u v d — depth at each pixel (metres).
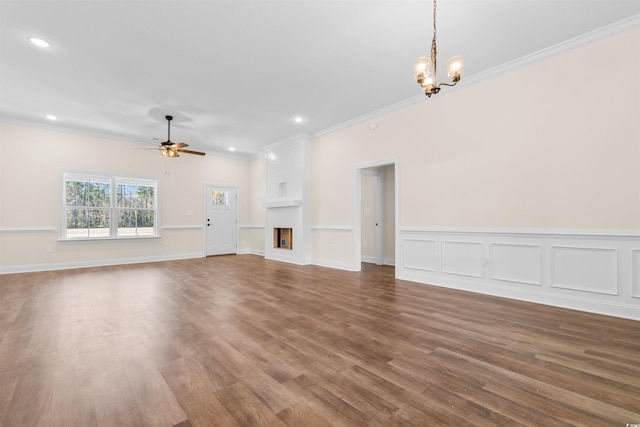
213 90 4.28
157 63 3.54
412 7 2.61
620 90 2.90
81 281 4.70
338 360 2.07
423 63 2.29
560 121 3.25
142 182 6.89
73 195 6.02
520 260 3.54
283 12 2.68
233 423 1.43
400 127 4.80
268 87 4.20
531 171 3.44
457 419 1.45
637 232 2.81
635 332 2.52
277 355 2.15
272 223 7.39
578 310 3.12
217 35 3.02
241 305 3.38
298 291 4.03
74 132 5.96
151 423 1.43
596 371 1.89
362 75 3.87
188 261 7.00
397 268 4.84
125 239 6.56
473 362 2.03
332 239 6.06
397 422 1.43
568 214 3.20
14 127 5.39
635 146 2.83
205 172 7.93
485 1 2.53
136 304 3.43
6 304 3.42
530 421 1.43
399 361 2.05
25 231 5.48
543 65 3.36
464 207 4.02
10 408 1.53
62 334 2.54
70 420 1.44
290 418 1.46
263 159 8.27
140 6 2.59
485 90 3.82
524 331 2.56
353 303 3.45
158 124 5.75
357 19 2.78
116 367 1.97
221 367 1.98
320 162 6.32
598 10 2.67
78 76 3.83
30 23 2.79
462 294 3.81
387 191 6.64
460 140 4.06
